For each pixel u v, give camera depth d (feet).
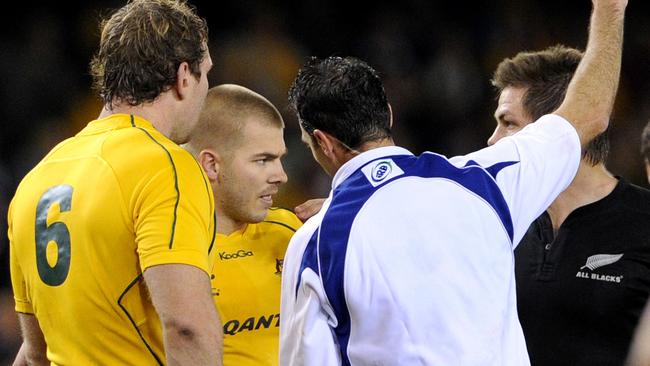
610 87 31.94
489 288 29.73
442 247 29.50
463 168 30.66
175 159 29.37
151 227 28.30
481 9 145.79
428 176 30.40
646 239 36.11
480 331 29.40
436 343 29.17
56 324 30.58
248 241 38.34
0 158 120.78
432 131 134.31
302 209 39.70
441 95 135.64
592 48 32.40
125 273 29.17
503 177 30.48
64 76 130.11
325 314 29.99
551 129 31.37
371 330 29.50
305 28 142.92
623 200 37.06
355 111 30.89
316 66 31.89
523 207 30.50
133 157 29.30
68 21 134.72
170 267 27.96
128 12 30.99
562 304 36.14
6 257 104.17
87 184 29.63
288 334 30.55
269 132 36.99
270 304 38.11
